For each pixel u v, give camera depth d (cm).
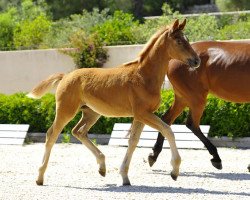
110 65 2048
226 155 1421
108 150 1544
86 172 1227
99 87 1092
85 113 1158
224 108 1546
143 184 1091
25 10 3206
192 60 1040
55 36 2416
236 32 2141
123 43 2159
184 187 1059
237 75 1230
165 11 2608
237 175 1176
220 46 1259
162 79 1070
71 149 1574
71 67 2078
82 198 965
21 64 2161
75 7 3559
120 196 975
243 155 1418
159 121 1047
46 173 1221
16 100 1794
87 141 1151
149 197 962
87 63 2042
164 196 966
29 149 1600
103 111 1100
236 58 1235
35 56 2138
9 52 2178
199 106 1259
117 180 1134
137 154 1459
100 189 1043
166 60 1064
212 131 1566
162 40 1059
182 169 1251
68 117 1116
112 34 2189
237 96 1243
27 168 1291
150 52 1065
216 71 1244
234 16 2677
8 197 984
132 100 1065
